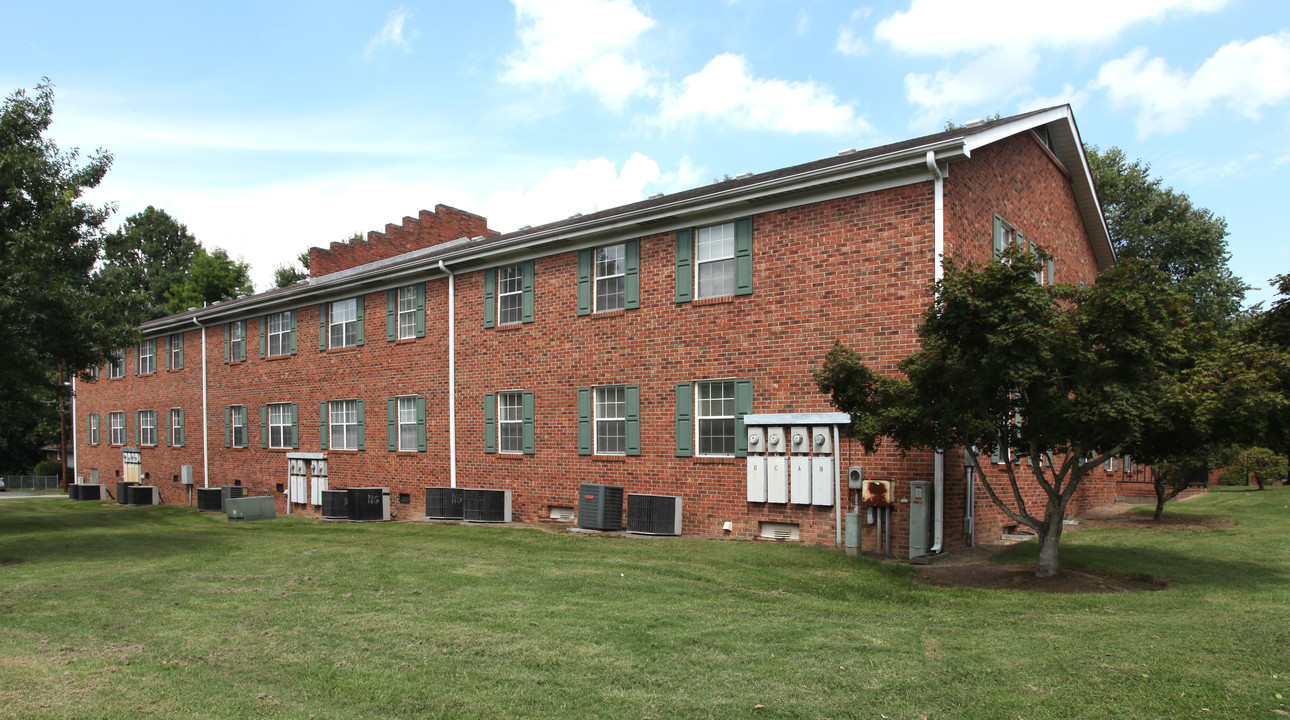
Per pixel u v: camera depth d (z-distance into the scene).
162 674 6.75
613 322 17.44
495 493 19.17
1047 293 9.45
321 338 25.36
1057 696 5.65
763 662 6.80
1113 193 33.91
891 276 13.46
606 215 19.62
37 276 15.12
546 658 7.03
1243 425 9.02
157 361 33.78
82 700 6.10
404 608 9.19
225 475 29.41
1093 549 12.89
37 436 66.12
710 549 13.48
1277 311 12.92
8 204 16.17
